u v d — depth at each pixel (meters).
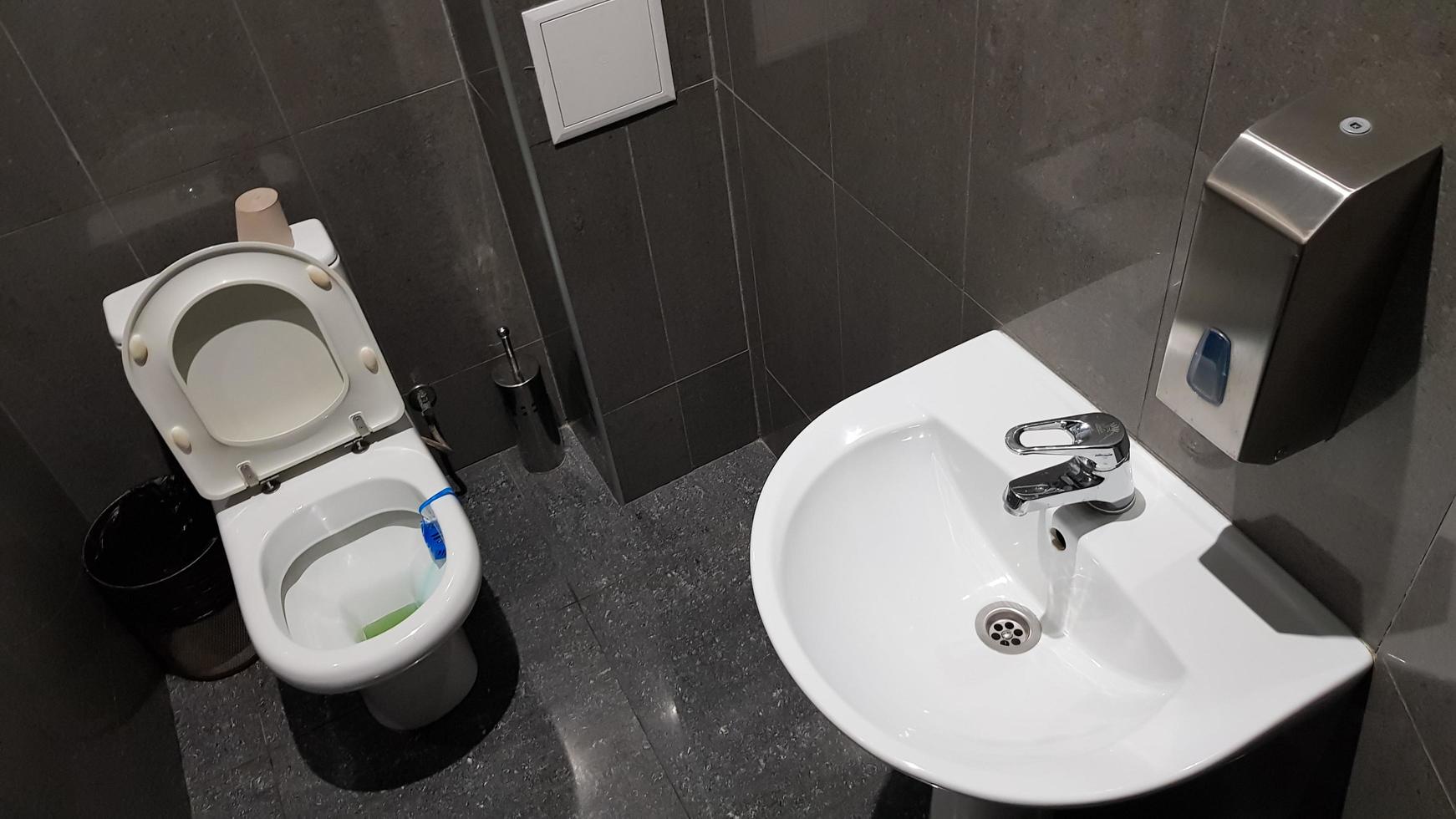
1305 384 0.83
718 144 1.89
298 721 2.06
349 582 2.00
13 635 1.67
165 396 1.79
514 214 2.08
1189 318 0.84
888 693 1.10
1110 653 1.10
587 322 2.03
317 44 1.83
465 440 2.48
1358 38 0.74
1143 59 0.94
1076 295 1.18
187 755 2.03
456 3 1.75
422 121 1.98
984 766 0.94
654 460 2.35
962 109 1.21
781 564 1.13
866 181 1.50
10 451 1.90
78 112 1.72
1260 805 1.20
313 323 1.85
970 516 1.27
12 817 1.44
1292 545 1.01
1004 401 1.26
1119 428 1.03
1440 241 0.74
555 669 2.07
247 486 1.92
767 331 2.14
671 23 1.71
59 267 1.85
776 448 2.42
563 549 2.29
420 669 1.92
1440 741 0.86
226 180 1.90
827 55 1.43
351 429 1.97
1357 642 0.97
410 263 2.15
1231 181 0.76
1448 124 0.71
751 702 1.97
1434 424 0.80
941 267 1.42
